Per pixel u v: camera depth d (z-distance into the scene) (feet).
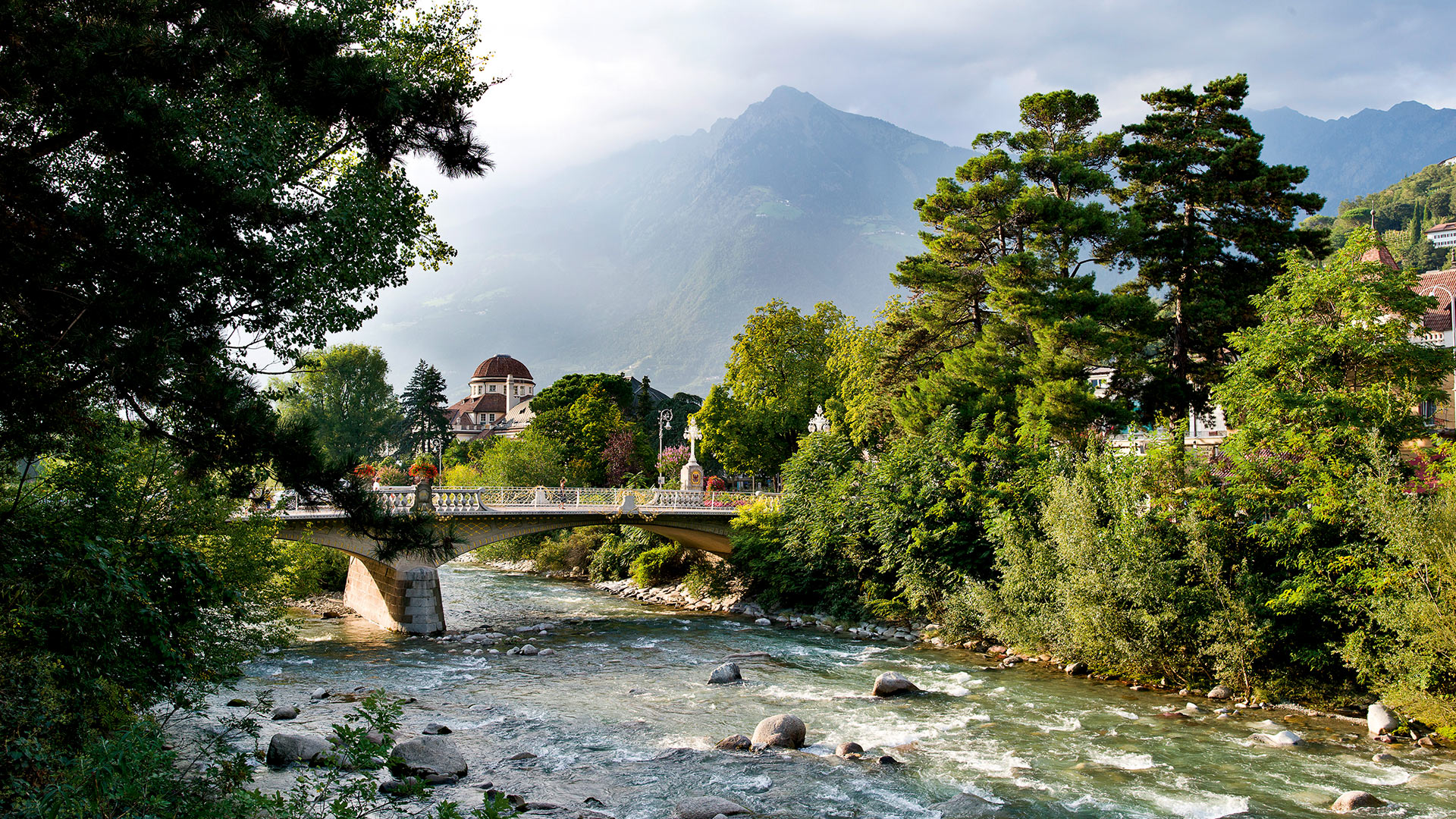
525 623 132.67
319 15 39.73
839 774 58.75
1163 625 83.82
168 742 50.83
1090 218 121.29
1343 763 61.36
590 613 144.25
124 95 31.99
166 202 35.32
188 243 35.65
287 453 42.01
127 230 35.60
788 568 141.38
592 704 80.18
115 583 37.47
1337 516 75.97
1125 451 104.99
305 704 78.07
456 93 41.16
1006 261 120.78
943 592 115.85
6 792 28.12
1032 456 110.22
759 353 225.97
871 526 130.11
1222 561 84.28
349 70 37.19
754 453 220.64
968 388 127.54
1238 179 129.80
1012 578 99.50
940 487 119.55
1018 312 121.08
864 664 100.12
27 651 34.24
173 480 54.03
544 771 59.21
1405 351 81.10
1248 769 60.03
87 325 32.04
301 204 42.75
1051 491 98.94
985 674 92.94
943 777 58.13
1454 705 65.21
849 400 182.09
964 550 114.93
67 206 33.45
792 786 56.13
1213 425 135.85
